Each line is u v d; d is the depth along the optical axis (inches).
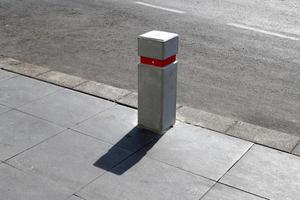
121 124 261.4
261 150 239.8
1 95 292.5
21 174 218.1
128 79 328.5
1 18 446.3
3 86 304.7
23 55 365.1
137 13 462.9
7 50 373.7
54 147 239.6
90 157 231.8
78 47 381.7
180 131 255.4
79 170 221.8
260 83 325.4
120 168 223.8
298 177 220.1
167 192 207.9
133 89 313.7
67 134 251.3
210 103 297.4
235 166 226.8
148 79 244.5
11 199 201.9
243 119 279.1
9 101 285.3
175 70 247.8
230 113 285.7
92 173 219.8
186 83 323.0
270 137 251.3
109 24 432.5
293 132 265.9
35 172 219.8
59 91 299.1
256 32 417.1
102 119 266.5
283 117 282.5
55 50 375.6
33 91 298.5
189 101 299.4
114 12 466.0
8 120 263.9
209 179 217.2
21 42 390.6
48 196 204.1
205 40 397.4
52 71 328.2
